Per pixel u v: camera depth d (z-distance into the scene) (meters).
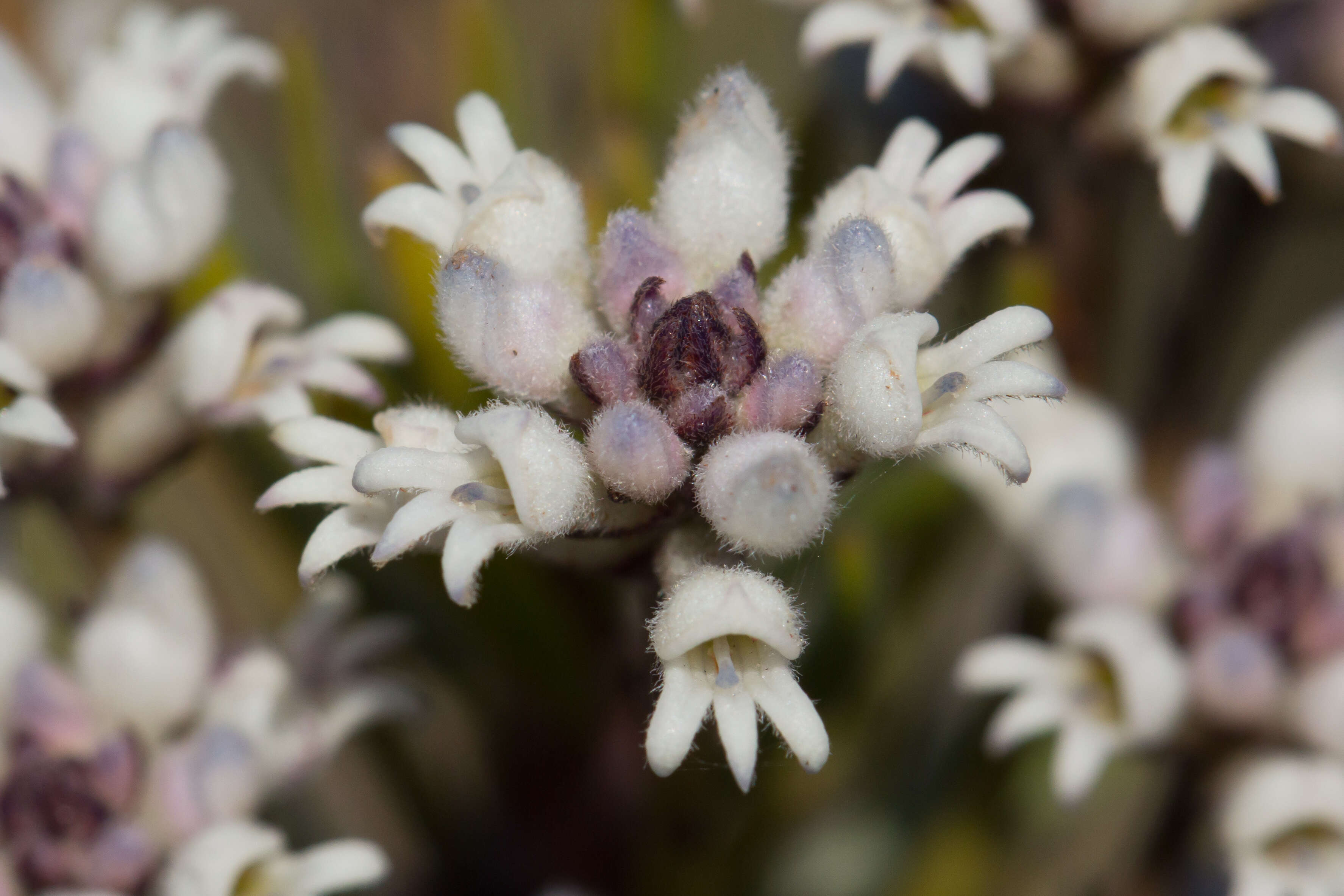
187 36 0.17
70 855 0.16
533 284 0.15
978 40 0.17
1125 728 0.16
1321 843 0.17
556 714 0.17
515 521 0.15
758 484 0.14
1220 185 0.18
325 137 0.17
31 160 0.17
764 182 0.15
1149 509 0.17
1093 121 0.17
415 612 0.17
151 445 0.16
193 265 0.16
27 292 0.16
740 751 0.15
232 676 0.17
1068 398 0.17
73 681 0.16
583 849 0.17
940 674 0.18
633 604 0.16
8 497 0.16
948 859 0.17
